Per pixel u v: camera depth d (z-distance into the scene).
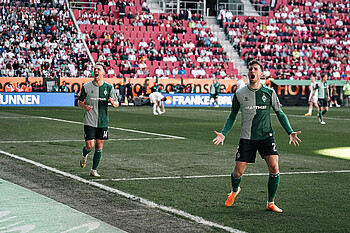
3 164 36.84
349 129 70.06
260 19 168.75
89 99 31.91
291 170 36.38
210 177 33.03
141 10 162.38
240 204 25.64
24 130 62.34
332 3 179.88
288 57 156.12
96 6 158.12
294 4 177.62
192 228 21.08
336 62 158.88
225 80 142.50
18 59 130.25
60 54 136.00
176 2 175.25
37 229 20.64
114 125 71.69
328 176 34.06
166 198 26.67
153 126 70.69
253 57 154.25
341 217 23.30
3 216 22.59
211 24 167.75
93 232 20.28
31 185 29.50
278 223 22.14
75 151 44.44
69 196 26.81
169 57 146.50
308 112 105.19
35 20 140.62
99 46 142.38
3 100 120.75
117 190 28.50
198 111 110.06
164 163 38.69
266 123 24.05
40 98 123.88
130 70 140.38
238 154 24.30
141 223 21.73
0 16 137.62
